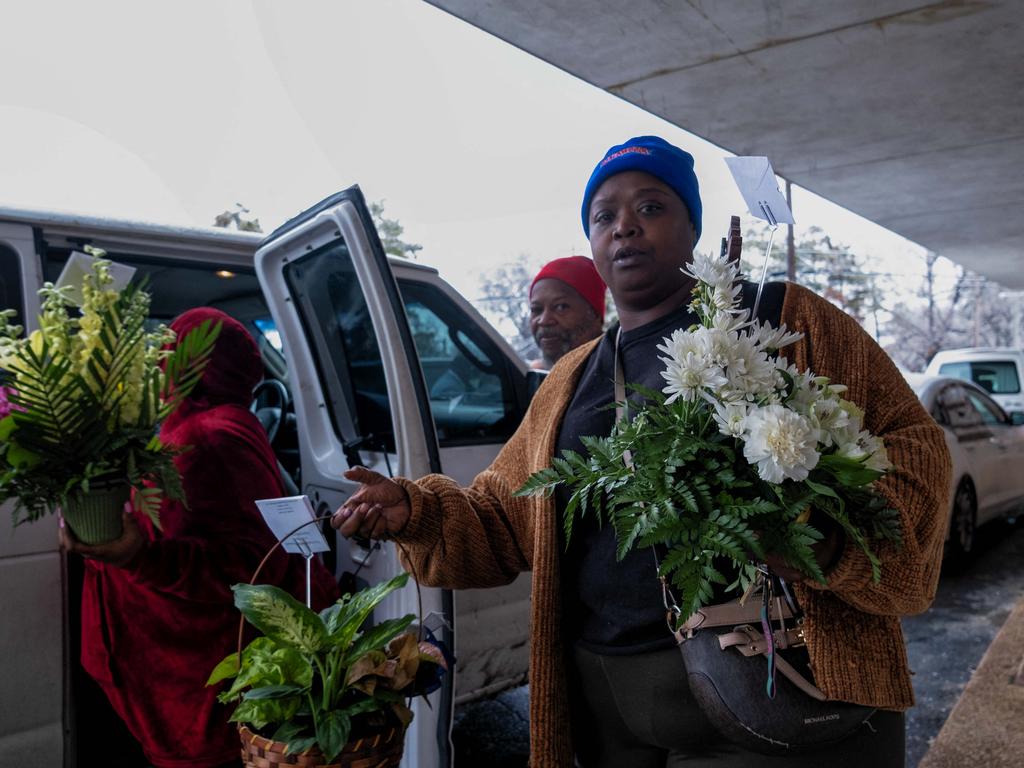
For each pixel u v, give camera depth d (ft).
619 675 4.99
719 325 4.04
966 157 23.38
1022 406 36.52
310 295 9.68
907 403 4.78
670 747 4.96
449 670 7.95
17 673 7.67
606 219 5.46
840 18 14.57
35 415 5.24
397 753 4.58
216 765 7.52
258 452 7.81
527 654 11.01
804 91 17.95
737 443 3.92
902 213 30.96
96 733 8.80
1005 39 15.55
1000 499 24.82
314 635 4.51
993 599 19.51
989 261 43.37
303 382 10.06
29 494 5.50
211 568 7.08
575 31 14.75
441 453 10.98
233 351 8.16
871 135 21.24
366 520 5.24
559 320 12.37
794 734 4.29
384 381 8.89
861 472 3.79
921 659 15.51
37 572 7.82
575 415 5.40
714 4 13.89
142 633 7.42
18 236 8.94
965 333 130.21
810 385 4.13
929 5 14.15
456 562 5.57
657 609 4.86
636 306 5.46
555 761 5.17
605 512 5.09
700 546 3.81
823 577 3.81
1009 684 12.72
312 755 4.32
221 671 4.92
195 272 11.62
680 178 5.35
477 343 12.23
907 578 4.15
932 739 12.05
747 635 4.38
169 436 7.73
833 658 4.29
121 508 5.96
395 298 8.14
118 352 5.52
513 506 5.77
